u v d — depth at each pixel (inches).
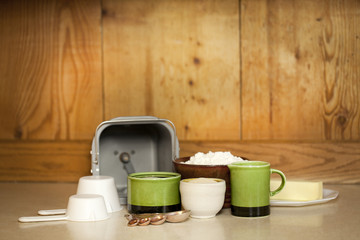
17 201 45.8
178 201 39.6
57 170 56.9
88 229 35.3
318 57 53.9
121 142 49.0
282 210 40.4
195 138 55.6
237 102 55.1
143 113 56.2
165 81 55.9
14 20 57.5
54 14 56.9
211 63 55.2
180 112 55.8
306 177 53.9
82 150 56.7
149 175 42.0
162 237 32.9
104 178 41.1
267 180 38.4
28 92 57.4
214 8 55.1
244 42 54.7
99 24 56.5
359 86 53.4
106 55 56.5
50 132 57.2
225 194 40.4
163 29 55.7
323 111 53.9
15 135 57.7
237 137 55.2
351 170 53.2
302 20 53.9
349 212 39.5
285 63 54.3
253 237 32.5
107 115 56.6
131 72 56.2
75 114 56.9
